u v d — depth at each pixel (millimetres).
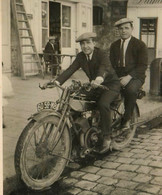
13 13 11320
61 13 14391
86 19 16109
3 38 9891
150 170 4098
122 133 4836
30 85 9602
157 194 3463
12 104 6746
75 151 4047
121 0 19188
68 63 15133
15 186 3562
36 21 12820
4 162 3918
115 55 5113
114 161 4398
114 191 3537
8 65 9781
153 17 18453
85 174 3971
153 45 18781
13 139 4727
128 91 4609
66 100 3779
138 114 5184
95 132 4102
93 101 4156
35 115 3488
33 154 3994
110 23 19578
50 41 12438
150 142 5285
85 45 4066
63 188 3609
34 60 11781
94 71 4180
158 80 9039
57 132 3623
